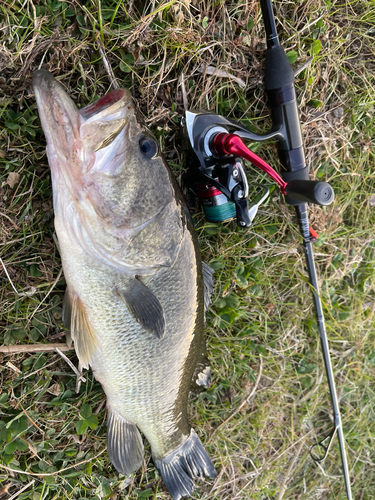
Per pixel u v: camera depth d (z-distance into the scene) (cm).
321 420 63
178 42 43
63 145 32
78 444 47
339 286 62
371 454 65
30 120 39
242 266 53
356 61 55
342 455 56
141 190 35
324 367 58
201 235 50
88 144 32
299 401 60
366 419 65
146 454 51
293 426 60
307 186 39
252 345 56
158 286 38
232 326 55
